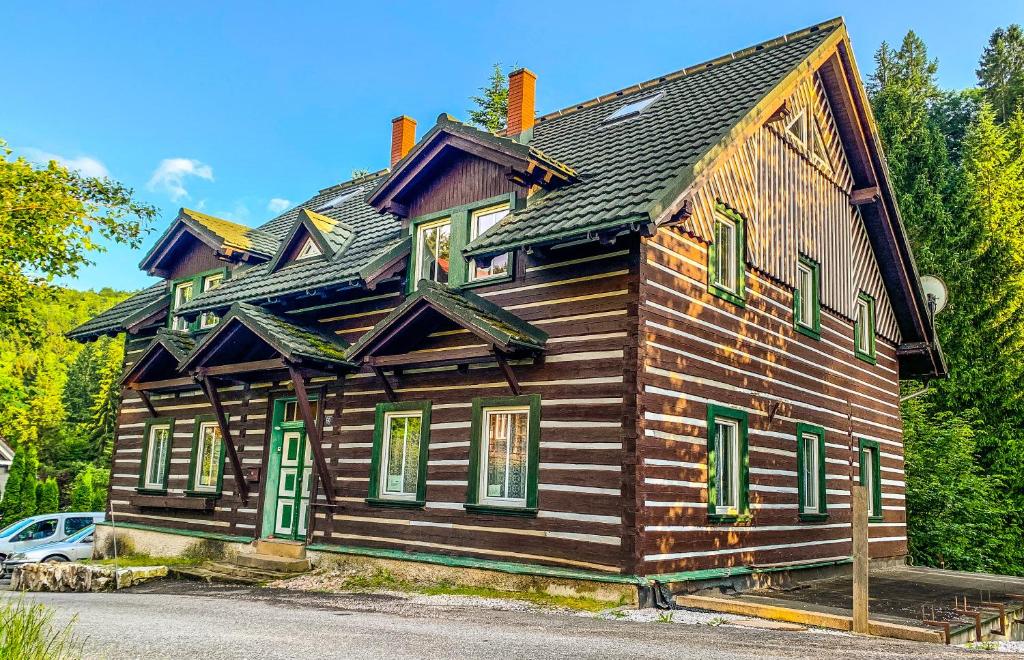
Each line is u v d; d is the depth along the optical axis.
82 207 13.51
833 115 16.55
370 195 14.26
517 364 11.84
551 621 8.75
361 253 14.66
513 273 12.23
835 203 16.56
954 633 8.52
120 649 6.59
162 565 14.84
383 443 13.50
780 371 13.83
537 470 11.26
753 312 13.29
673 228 11.52
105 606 10.24
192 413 17.62
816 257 15.47
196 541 16.44
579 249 11.51
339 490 13.97
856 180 17.34
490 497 11.93
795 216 14.87
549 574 10.68
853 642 7.82
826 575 14.53
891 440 18.31
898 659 6.84
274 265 16.22
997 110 43.72
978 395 25.47
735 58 15.74
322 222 15.84
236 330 14.55
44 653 5.38
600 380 10.88
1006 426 24.73
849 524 15.70
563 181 12.53
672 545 10.71
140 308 19.97
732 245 13.14
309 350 13.35
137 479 18.55
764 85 13.36
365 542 13.33
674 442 11.00
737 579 11.85
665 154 11.90
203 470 17.05
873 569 16.61
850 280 16.91
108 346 61.06
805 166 15.46
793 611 9.19
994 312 25.92
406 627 8.06
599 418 10.77
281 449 15.67
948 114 41.78
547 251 11.81
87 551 20.09
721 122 12.30
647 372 10.67
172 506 17.06
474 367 12.48
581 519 10.68
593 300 11.21
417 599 10.82
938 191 29.11
